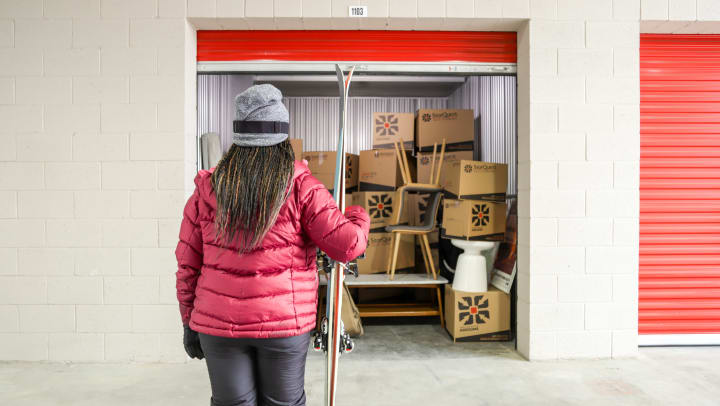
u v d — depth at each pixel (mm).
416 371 2994
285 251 1218
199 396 2576
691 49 3451
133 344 3123
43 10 3125
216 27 3279
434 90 8500
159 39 3133
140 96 3135
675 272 3441
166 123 3135
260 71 3340
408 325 4270
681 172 3439
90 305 3127
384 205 4590
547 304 3189
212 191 1255
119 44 3133
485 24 3275
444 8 3156
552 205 3193
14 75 3131
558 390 2656
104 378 2848
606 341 3211
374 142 4934
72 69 3139
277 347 1215
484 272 3783
